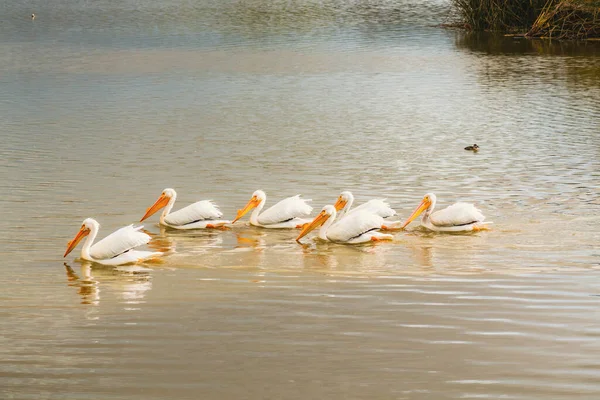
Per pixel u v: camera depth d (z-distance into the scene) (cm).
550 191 1831
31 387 955
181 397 933
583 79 3338
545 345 1063
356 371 998
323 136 2441
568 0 4441
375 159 2161
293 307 1198
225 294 1251
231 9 6094
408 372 994
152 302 1220
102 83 3319
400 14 5700
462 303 1205
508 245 1465
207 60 3912
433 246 1473
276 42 4503
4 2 6744
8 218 1630
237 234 1568
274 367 1009
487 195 1808
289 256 1437
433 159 2158
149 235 1541
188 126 2569
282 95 3084
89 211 1688
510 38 4519
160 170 2038
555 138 2380
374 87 3234
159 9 6169
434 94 3088
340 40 4550
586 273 1319
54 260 1409
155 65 3766
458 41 4450
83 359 1028
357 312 1177
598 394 938
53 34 4884
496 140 2370
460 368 1002
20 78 3422
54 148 2259
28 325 1132
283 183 1927
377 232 1523
